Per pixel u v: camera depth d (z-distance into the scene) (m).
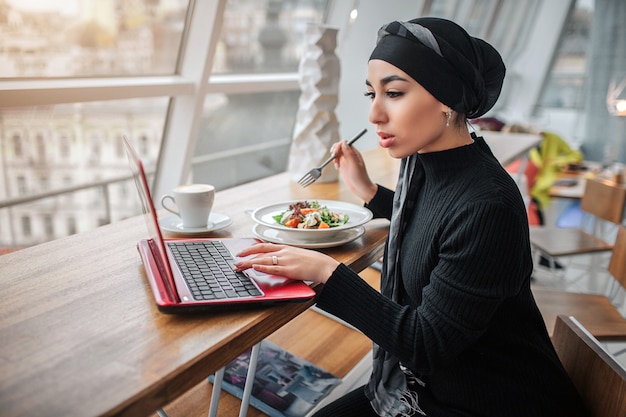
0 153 2.45
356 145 3.73
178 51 2.57
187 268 1.08
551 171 4.31
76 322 0.91
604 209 2.78
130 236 1.33
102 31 2.38
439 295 1.00
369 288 1.04
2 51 2.06
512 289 1.00
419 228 1.16
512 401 1.10
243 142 3.99
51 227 2.83
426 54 1.01
